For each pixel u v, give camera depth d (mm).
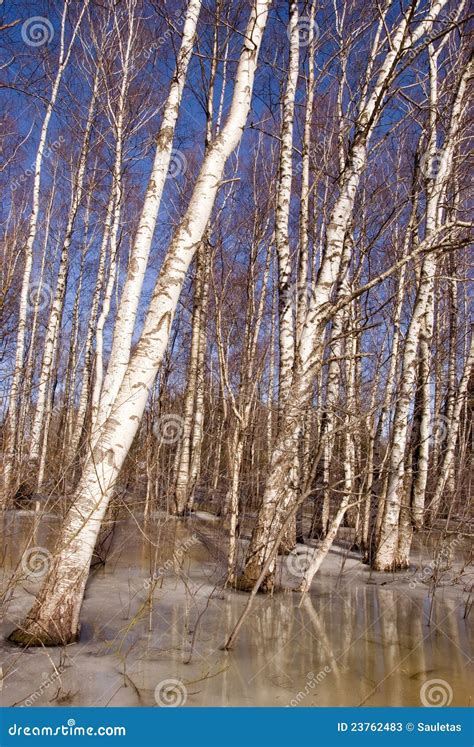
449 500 10453
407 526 8859
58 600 4742
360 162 7461
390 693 4215
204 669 4445
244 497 8430
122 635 5062
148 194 6590
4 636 4742
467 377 12367
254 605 6395
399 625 5887
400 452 8758
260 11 6195
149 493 8125
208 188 5602
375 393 8648
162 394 12844
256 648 4992
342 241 7332
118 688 4016
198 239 5523
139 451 9016
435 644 5301
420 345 10531
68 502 5703
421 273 9148
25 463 9930
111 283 13250
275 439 7309
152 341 5172
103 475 4938
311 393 6906
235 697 4020
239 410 8297
